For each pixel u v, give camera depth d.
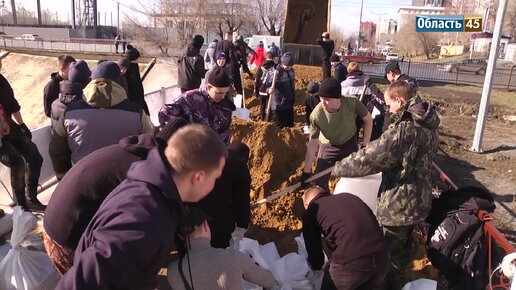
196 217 2.28
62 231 2.25
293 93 8.37
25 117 31.44
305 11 19.00
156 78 26.70
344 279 2.96
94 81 3.25
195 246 2.28
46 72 36.03
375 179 3.97
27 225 3.15
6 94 3.96
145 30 30.56
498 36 10.20
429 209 3.15
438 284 3.60
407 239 3.29
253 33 49.16
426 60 65.94
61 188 2.28
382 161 3.00
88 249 1.56
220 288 2.25
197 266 2.24
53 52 40.03
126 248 1.53
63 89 4.11
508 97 20.14
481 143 10.91
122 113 3.26
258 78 9.45
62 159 3.43
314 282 3.50
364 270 2.91
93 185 2.21
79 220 2.22
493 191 8.23
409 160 2.99
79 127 3.18
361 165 3.04
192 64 7.71
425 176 3.08
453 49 67.94
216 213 2.95
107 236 1.55
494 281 3.36
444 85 24.19
